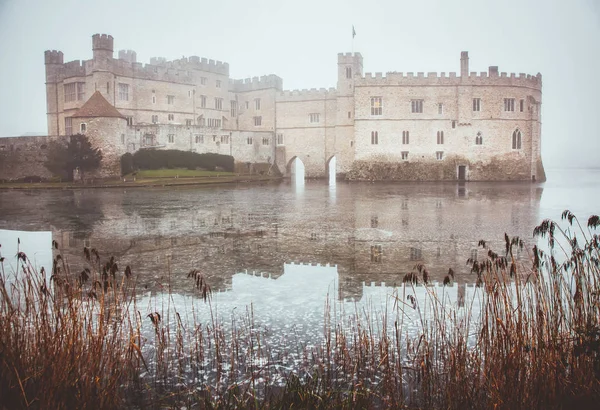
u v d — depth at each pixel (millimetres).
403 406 7297
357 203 35906
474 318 10492
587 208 31500
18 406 6707
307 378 8000
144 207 32812
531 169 70625
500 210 30812
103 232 22297
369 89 71562
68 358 7199
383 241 19922
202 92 79000
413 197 41469
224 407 7250
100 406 6961
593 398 6785
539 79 72625
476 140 69938
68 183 55812
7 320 7852
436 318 9156
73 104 68812
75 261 16297
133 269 15367
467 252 17641
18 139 59406
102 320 7941
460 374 7449
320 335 9922
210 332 10039
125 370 8219
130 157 62656
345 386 7902
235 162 76812
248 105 85375
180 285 13516
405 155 71312
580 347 7070
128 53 83438
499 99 69875
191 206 33562
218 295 12609
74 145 57219
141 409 7348
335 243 19562
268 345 9461
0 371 7098
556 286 8141
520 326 7582
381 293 12633
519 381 7168
